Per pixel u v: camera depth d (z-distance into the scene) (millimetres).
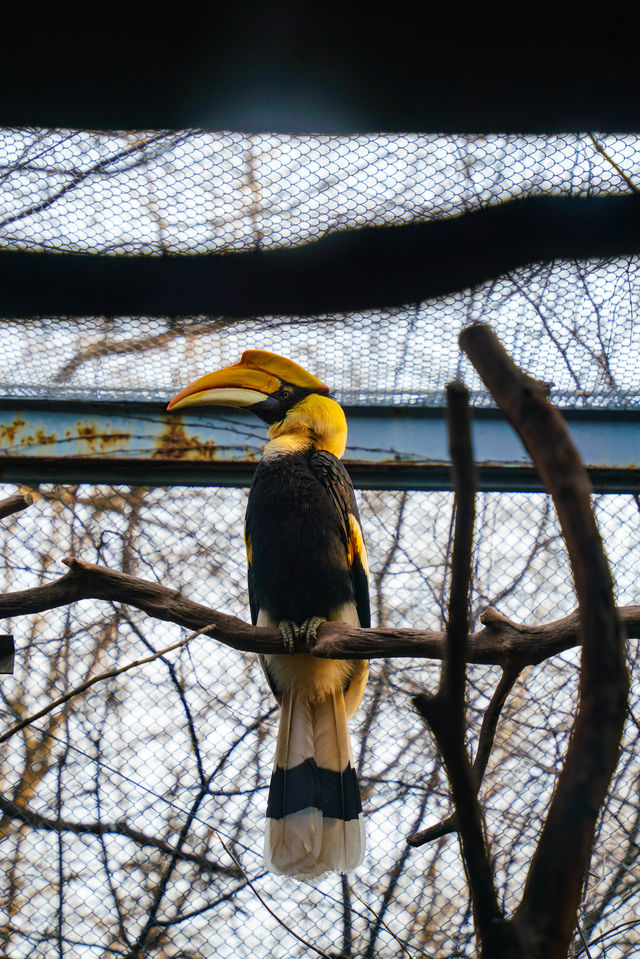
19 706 6438
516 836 6066
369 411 5879
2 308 5156
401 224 4938
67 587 4301
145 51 4070
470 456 2209
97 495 6816
